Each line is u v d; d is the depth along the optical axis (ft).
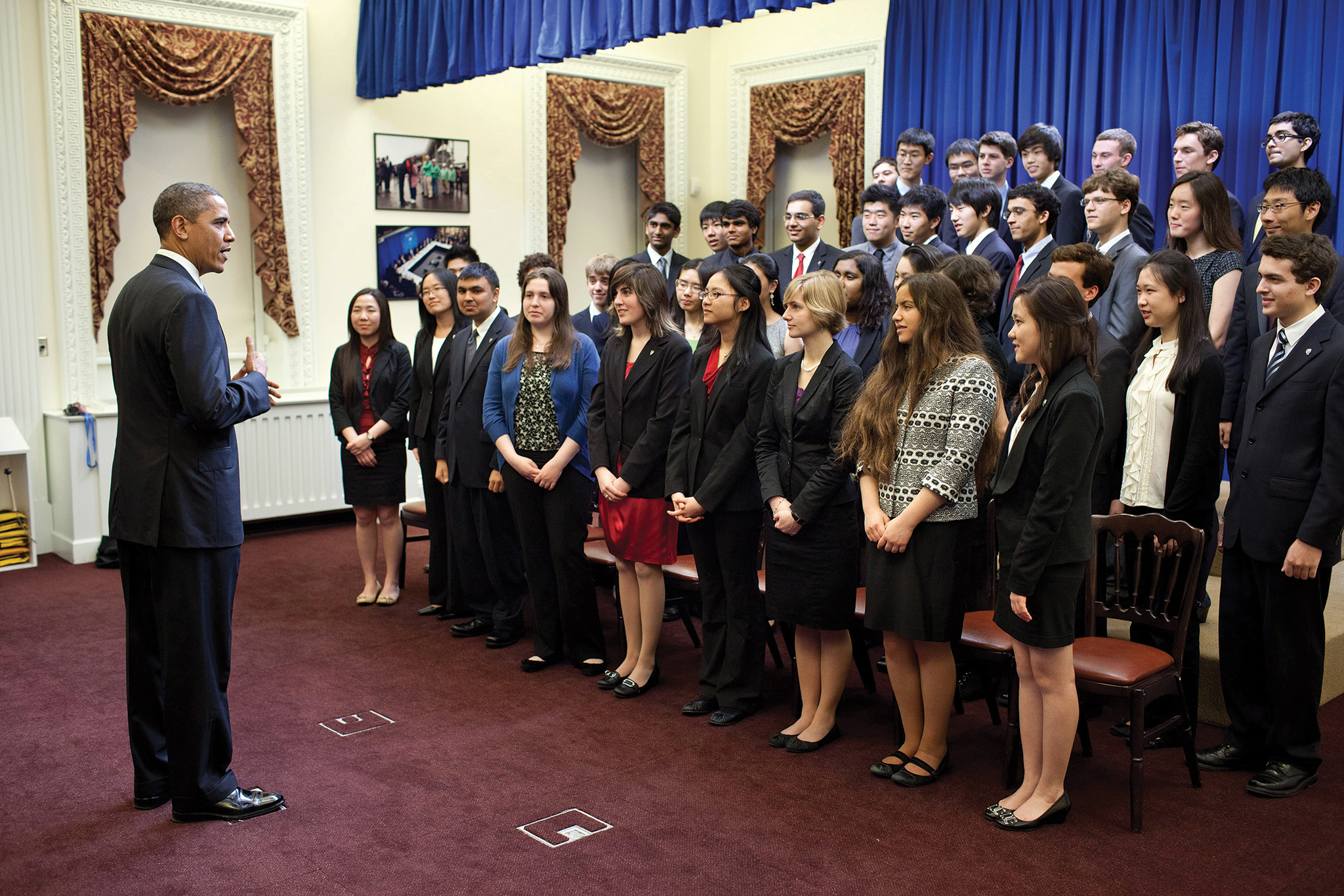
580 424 13.92
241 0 22.08
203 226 9.87
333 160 23.80
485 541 15.31
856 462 10.88
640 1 17.19
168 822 10.21
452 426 15.44
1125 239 13.35
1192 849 9.48
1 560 20.11
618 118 27.48
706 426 12.34
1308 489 10.13
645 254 20.95
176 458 9.69
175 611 9.86
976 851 9.48
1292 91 18.03
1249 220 16.71
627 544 13.21
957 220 15.71
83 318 21.04
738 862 9.34
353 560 20.77
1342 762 11.31
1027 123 21.91
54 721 12.78
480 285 15.20
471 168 25.68
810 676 11.87
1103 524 10.98
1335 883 8.92
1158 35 19.75
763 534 13.91
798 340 14.46
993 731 12.35
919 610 10.30
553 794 10.71
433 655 15.14
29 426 20.74
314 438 23.34
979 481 10.62
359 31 23.68
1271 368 10.53
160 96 21.48
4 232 20.08
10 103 19.94
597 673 14.30
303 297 23.57
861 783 10.93
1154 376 11.68
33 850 9.67
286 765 11.45
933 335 10.26
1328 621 13.32
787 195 28.30
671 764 11.44
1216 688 12.35
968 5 22.62
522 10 19.57
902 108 23.95
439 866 9.32
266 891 8.94
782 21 27.14
